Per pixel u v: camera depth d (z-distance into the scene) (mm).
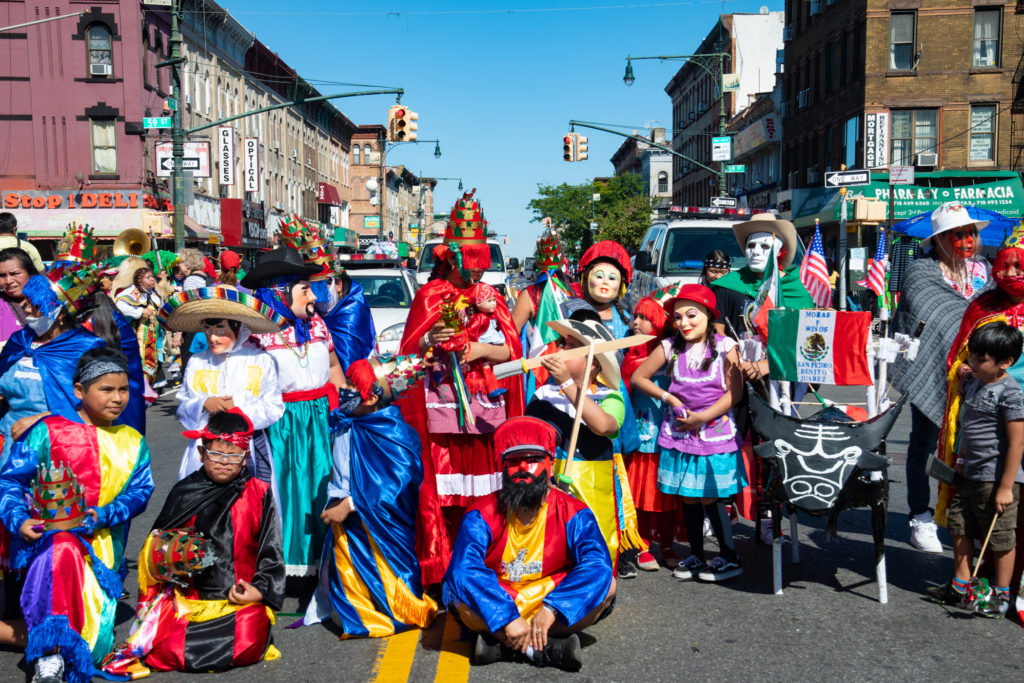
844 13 32812
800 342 5242
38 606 3969
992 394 4699
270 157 47344
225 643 4191
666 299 5785
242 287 5359
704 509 5652
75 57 30906
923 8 30234
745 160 49000
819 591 5246
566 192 63406
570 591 4184
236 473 4355
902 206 29250
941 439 5066
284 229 5691
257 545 4352
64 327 5035
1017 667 4168
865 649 4379
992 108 30188
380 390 4684
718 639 4523
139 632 4230
